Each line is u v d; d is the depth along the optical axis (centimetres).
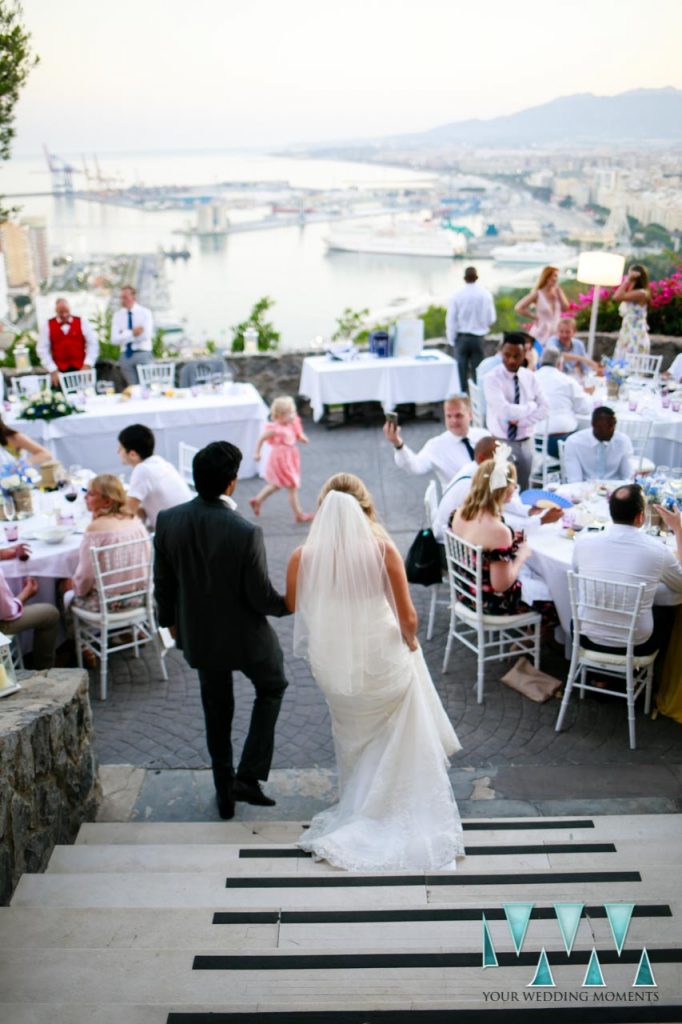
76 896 270
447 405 522
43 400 743
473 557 426
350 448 878
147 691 467
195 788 380
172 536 308
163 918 246
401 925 239
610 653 405
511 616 441
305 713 441
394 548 299
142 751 411
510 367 575
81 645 484
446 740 361
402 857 295
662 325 987
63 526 500
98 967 216
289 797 370
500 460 415
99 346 1009
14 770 277
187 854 305
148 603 470
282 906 255
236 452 309
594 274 839
